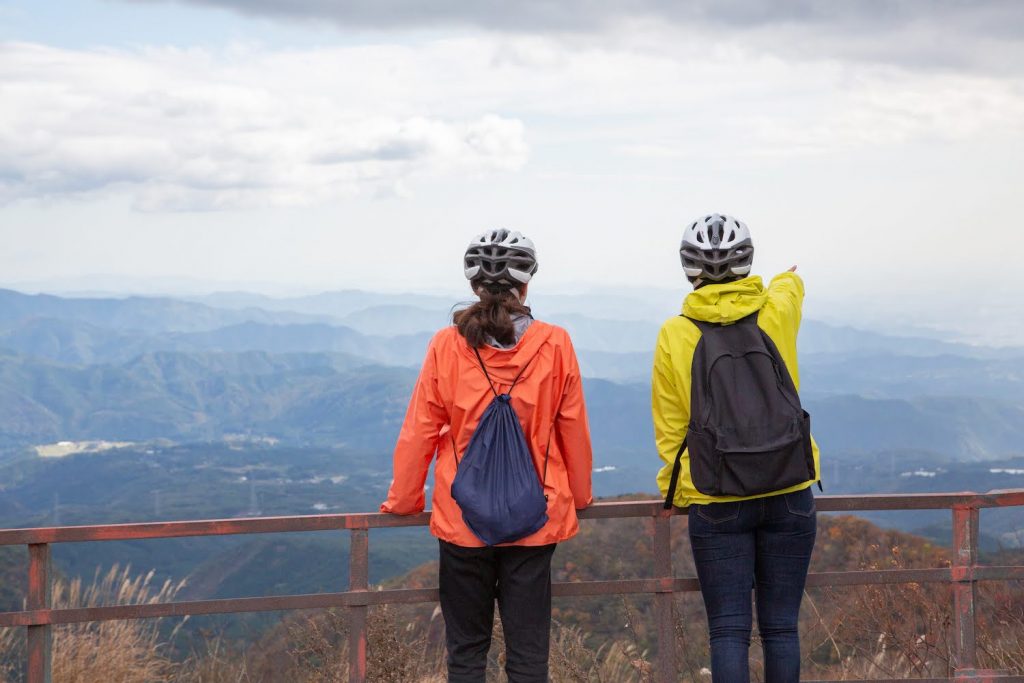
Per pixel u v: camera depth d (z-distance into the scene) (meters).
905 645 4.64
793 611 3.17
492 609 3.26
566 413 3.15
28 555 3.30
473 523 3.03
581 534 14.04
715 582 3.14
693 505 3.19
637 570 12.45
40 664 3.29
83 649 5.26
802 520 3.11
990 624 4.91
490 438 3.05
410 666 4.35
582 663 4.50
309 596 3.43
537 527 3.04
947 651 4.41
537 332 3.12
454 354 3.12
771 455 2.94
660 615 3.54
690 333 3.16
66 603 5.38
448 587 3.20
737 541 3.12
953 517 3.72
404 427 3.21
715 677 3.11
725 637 3.12
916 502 3.66
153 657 5.38
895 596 4.86
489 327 3.06
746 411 2.98
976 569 3.67
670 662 3.53
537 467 3.11
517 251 3.09
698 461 3.04
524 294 3.23
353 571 3.47
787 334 3.17
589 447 3.20
